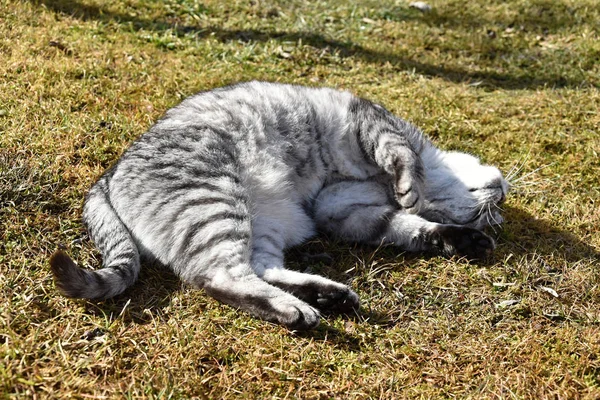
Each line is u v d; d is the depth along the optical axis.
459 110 1.78
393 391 1.23
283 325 1.28
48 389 1.19
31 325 1.26
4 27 1.82
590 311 1.35
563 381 1.24
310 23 2.08
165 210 1.36
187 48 1.89
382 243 1.45
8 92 1.62
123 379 1.21
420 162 1.49
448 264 1.42
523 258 1.43
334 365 1.25
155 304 1.32
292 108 1.49
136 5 2.04
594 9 2.21
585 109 1.79
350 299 1.31
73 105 1.62
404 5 2.24
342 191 1.49
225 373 1.23
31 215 1.40
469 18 2.19
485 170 1.51
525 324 1.32
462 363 1.27
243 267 1.32
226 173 1.39
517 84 1.93
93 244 1.39
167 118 1.44
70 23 1.91
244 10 2.10
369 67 1.92
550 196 1.57
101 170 1.50
